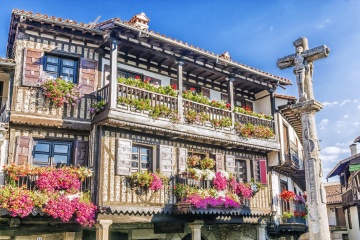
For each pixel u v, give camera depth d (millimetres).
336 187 39500
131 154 14203
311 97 10039
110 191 13344
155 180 14055
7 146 12922
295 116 20359
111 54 13805
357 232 28562
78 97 14062
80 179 13055
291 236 20953
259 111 19969
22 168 12094
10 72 13117
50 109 13602
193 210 14117
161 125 14445
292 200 20609
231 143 16688
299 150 24359
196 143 16359
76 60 14656
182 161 15531
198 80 18203
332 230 33000
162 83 16797
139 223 15180
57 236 13758
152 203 14156
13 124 13094
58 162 13648
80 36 14461
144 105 14008
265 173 18234
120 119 13391
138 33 13898
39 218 12562
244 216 16891
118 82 13875
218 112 16656
